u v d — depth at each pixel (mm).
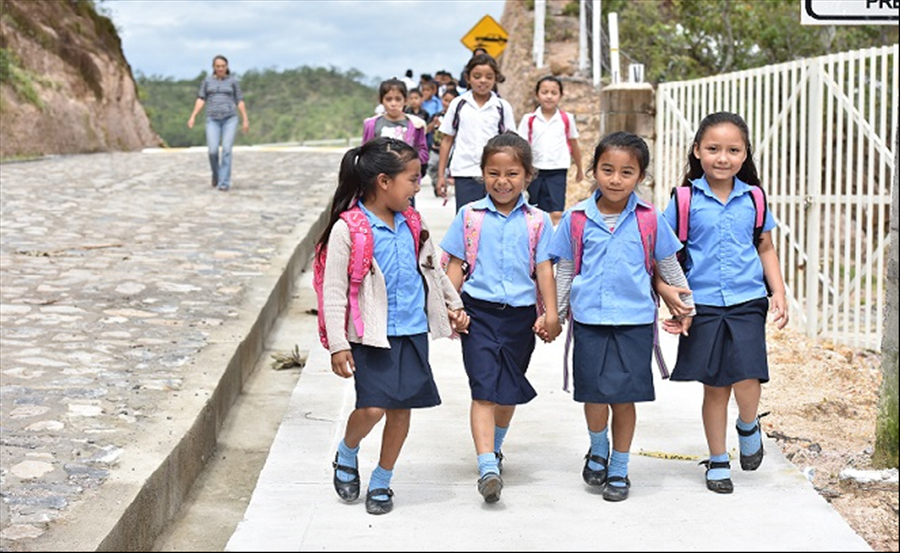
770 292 5828
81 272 10898
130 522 5477
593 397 5496
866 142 14109
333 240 5348
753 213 5707
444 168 10422
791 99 11227
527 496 5699
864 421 7652
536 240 5777
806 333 11078
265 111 98312
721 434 5754
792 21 19641
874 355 10734
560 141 10945
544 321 5699
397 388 5324
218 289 10297
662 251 5594
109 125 30875
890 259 5938
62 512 5367
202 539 5895
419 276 5484
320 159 24000
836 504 5672
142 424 6633
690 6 20734
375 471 5500
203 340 8555
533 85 24438
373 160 5363
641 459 6336
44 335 8617
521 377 5766
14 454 6082
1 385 7344
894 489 5824
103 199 16203
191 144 87438
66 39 30578
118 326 8938
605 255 5539
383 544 5008
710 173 5711
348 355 5285
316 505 5566
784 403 7867
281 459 6309
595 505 5547
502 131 10203
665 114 13594
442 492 5781
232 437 7496
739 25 20266
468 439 6742
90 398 7098
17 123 25203
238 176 19859
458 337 5824
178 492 6297
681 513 5402
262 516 5406
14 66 26781
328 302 5328
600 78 22953
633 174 5492
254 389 8531
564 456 6410
